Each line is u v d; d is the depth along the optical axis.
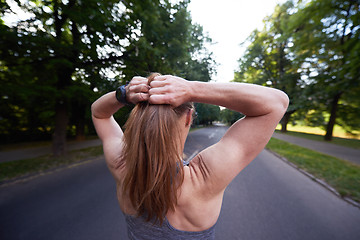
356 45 6.73
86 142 10.27
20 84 4.11
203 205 0.51
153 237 0.55
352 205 3.13
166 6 5.19
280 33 17.52
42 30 2.99
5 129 9.77
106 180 4.24
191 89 0.45
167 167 0.46
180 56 5.95
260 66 21.06
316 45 9.44
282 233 2.34
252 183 4.14
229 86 0.46
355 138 15.45
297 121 21.28
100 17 3.04
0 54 3.20
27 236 2.28
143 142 0.47
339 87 9.27
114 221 2.59
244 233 2.33
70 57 2.00
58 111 6.27
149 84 0.47
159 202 0.49
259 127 0.47
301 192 3.67
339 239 2.25
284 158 6.88
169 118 0.45
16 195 3.43
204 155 0.52
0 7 2.73
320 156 7.21
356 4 7.12
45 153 7.12
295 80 14.30
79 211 2.86
